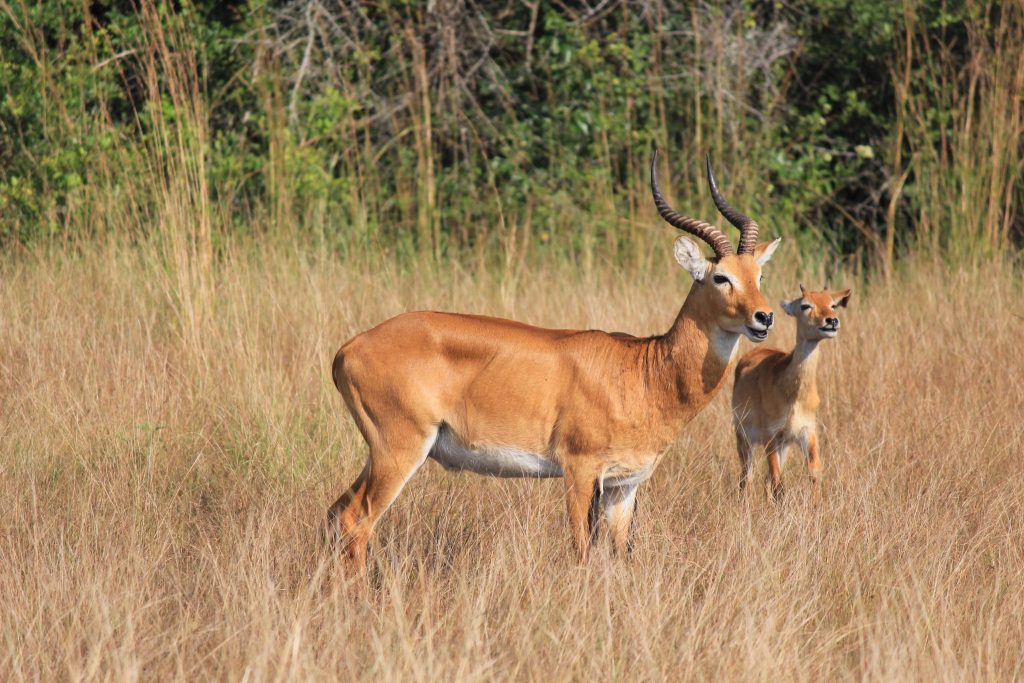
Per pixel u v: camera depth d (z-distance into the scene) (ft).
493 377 47.78
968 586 45.83
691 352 48.37
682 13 121.08
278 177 102.17
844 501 52.42
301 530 50.42
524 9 125.90
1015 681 39.63
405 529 51.83
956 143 108.78
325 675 36.27
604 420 47.91
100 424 60.49
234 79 112.47
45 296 78.48
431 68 121.29
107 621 37.93
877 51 118.93
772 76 118.73
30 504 51.16
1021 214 112.16
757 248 50.83
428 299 86.22
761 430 63.98
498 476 50.03
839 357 75.25
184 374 68.13
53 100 98.53
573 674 38.50
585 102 116.78
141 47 100.01
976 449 59.88
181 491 55.47
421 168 109.50
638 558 47.03
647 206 107.96
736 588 43.19
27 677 37.17
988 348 76.38
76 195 92.58
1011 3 108.99
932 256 100.78
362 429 48.65
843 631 42.47
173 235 76.74
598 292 90.63
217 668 38.19
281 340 74.90
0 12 97.60
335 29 117.08
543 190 113.19
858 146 115.65
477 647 38.42
